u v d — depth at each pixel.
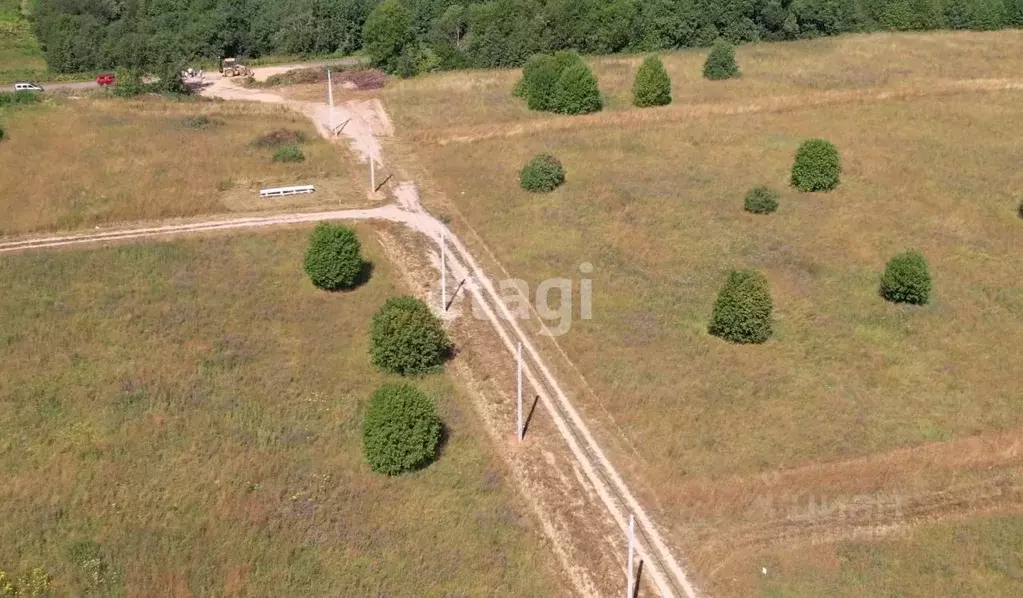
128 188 45.06
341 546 25.12
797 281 37.50
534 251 40.00
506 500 26.75
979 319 34.97
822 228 41.75
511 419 30.02
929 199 44.41
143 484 27.09
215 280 38.09
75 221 42.06
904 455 27.77
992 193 45.09
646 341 33.62
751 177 46.97
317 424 29.88
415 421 27.52
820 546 24.72
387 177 47.75
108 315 35.25
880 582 23.59
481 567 24.41
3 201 43.47
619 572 24.08
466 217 43.41
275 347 33.84
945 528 25.31
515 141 51.53
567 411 30.23
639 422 29.42
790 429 28.98
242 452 28.47
